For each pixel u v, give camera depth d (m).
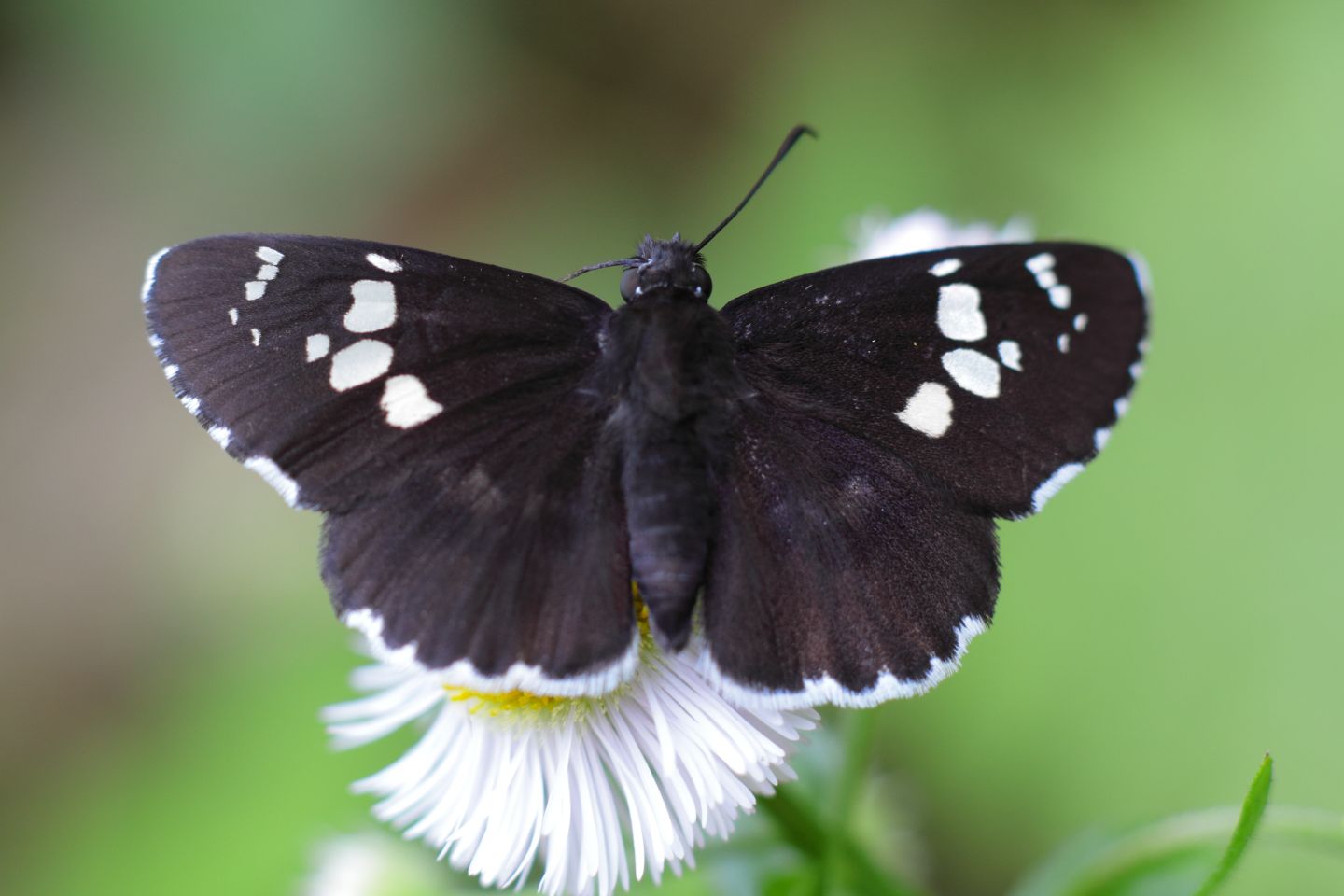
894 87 0.23
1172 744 0.21
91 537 0.27
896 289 0.18
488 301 0.18
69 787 0.22
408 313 0.18
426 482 0.17
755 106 0.24
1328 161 0.22
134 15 0.27
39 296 0.29
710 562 0.17
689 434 0.18
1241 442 0.21
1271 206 0.22
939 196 0.23
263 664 0.22
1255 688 0.21
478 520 0.17
